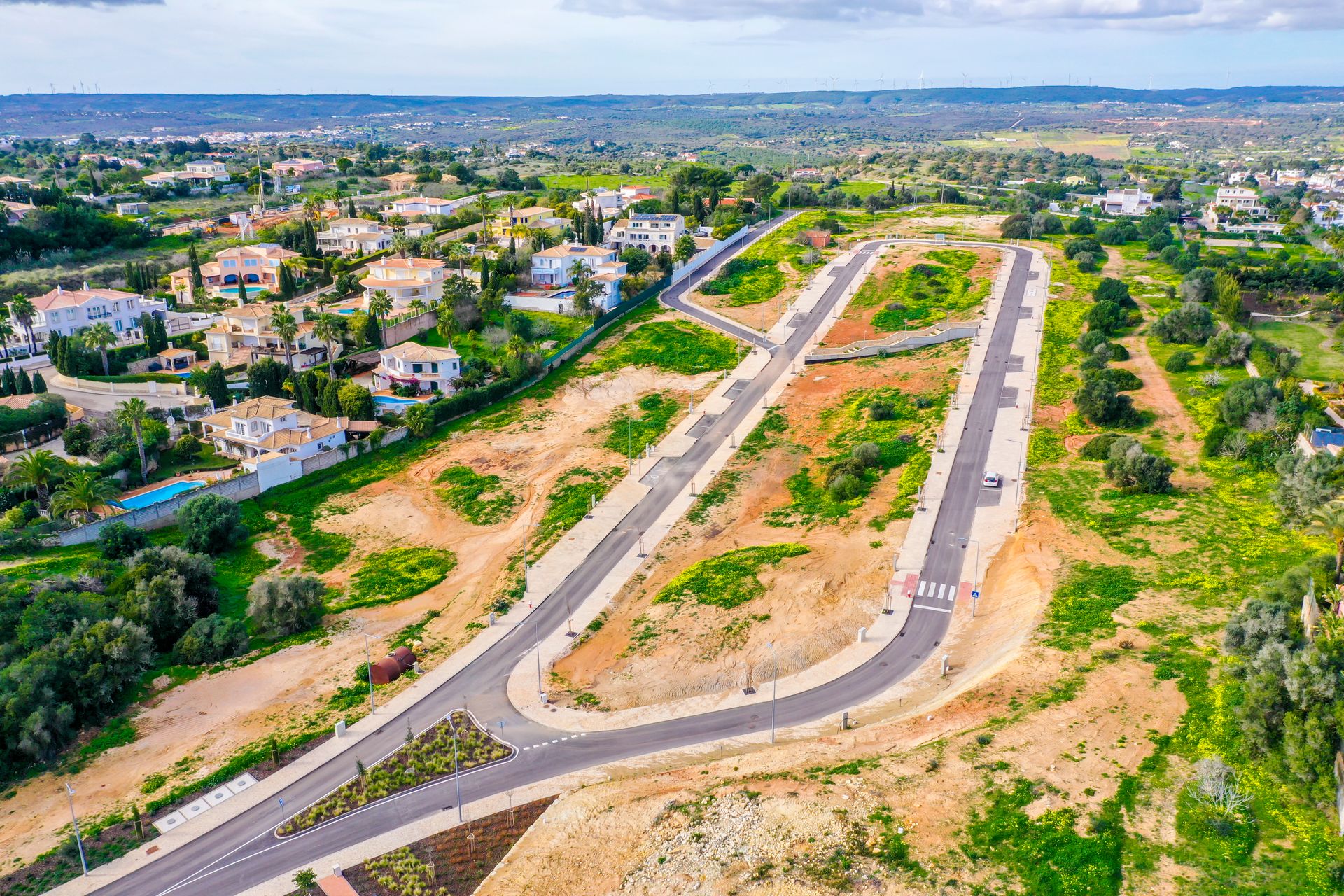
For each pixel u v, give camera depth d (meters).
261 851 66.62
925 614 92.75
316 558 112.62
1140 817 58.59
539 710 82.12
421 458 138.75
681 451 136.88
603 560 108.50
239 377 165.00
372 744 78.00
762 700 81.81
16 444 137.00
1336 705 57.75
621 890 59.00
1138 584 87.31
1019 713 70.44
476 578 106.62
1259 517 98.12
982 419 135.00
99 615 88.31
